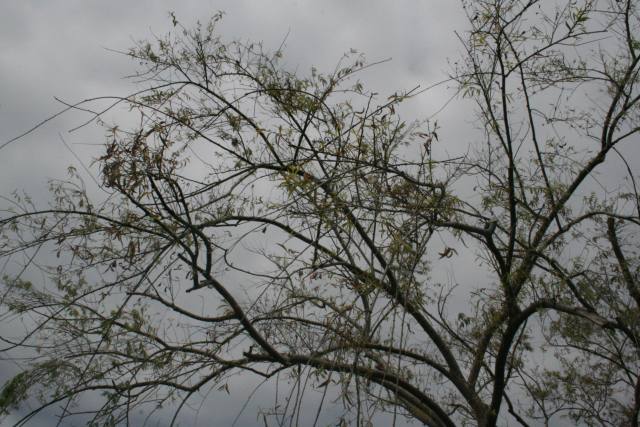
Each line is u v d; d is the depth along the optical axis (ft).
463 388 32.24
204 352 25.53
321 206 16.33
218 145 23.18
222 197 22.45
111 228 21.22
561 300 28.30
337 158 21.26
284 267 16.92
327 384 12.60
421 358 31.07
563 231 27.61
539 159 28.99
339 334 13.71
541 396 34.73
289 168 19.84
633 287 29.09
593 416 34.60
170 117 21.91
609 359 33.12
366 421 12.26
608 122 28.32
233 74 25.34
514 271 28.94
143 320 24.34
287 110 24.18
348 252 16.84
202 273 23.50
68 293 21.59
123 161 18.84
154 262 18.30
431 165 20.84
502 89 26.99
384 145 20.94
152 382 23.84
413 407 33.88
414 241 16.11
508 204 29.22
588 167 28.60
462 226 26.61
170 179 20.33
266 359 26.50
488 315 31.53
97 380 22.35
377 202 16.12
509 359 34.53
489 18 25.95
